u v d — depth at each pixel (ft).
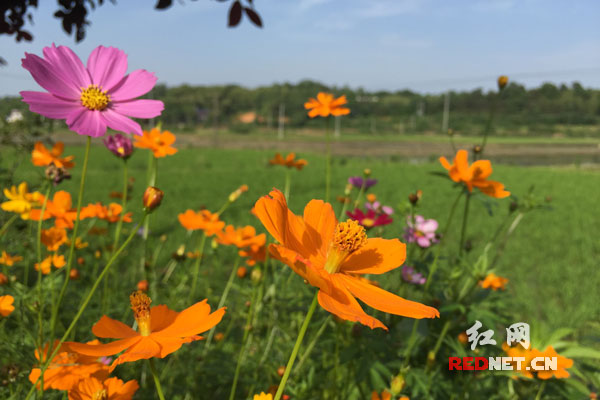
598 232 30.17
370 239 2.77
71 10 7.72
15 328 4.90
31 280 6.93
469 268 6.44
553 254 23.91
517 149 207.92
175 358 6.49
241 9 5.52
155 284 6.93
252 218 27.84
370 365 4.99
